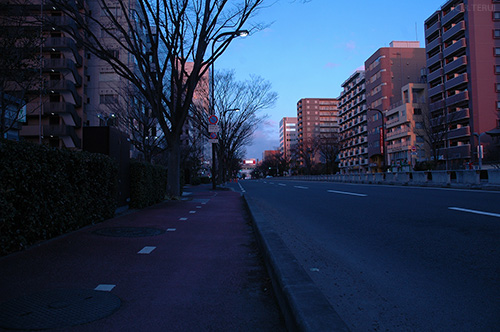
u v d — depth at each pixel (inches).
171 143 585.6
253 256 190.7
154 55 522.9
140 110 973.8
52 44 1264.8
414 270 157.6
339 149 3368.6
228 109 1302.9
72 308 114.8
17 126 661.3
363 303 121.9
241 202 555.2
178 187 589.6
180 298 127.1
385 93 2591.0
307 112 5093.5
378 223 283.0
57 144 1336.1
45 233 214.2
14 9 399.2
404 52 2620.6
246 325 105.6
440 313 112.3
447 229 238.7
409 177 857.5
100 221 304.7
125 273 156.3
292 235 249.6
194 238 241.1
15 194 181.6
